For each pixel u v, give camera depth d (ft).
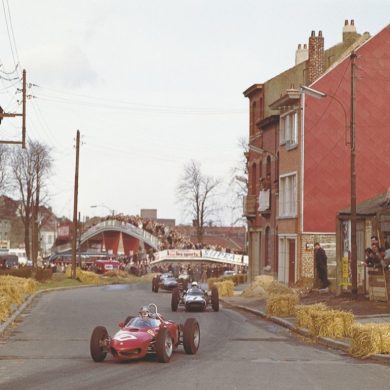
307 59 178.60
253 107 186.91
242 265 280.51
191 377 49.29
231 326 88.38
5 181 299.17
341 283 110.11
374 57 149.79
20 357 60.70
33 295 150.82
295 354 62.85
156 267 276.82
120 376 49.85
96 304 125.59
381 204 102.89
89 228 370.32
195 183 324.80
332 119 147.74
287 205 154.51
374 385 46.80
